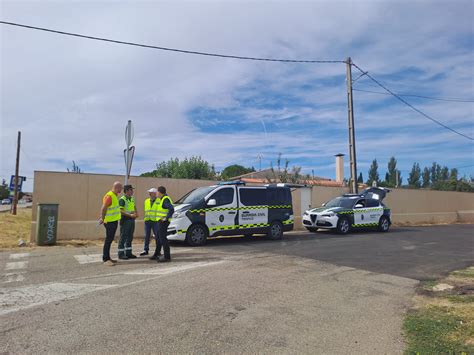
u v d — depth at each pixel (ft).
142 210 45.27
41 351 12.54
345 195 57.26
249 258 30.22
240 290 20.66
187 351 12.95
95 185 42.24
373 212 55.62
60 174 40.52
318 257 31.89
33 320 15.33
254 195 41.73
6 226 53.36
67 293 19.17
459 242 44.83
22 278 22.39
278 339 14.40
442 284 24.14
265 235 46.98
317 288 21.99
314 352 13.42
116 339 13.67
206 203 37.76
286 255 32.27
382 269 28.09
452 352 13.73
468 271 28.25
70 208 40.86
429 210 84.02
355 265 29.14
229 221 39.22
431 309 18.98
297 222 59.62
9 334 13.89
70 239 40.45
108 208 27.09
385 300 20.35
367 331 15.71
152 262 28.02
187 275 23.65
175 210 36.45
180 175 83.92
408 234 53.47
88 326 14.80
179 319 15.92
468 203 94.27
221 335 14.47
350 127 64.08
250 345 13.71
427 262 31.42
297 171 98.73
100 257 29.78
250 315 16.85
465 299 20.71
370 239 45.70
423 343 14.58
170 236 35.68
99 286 20.62
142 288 20.35
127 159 35.91
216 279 22.82
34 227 38.86
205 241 37.99
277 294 20.31
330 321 16.70
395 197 77.20
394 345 14.35
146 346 13.20
